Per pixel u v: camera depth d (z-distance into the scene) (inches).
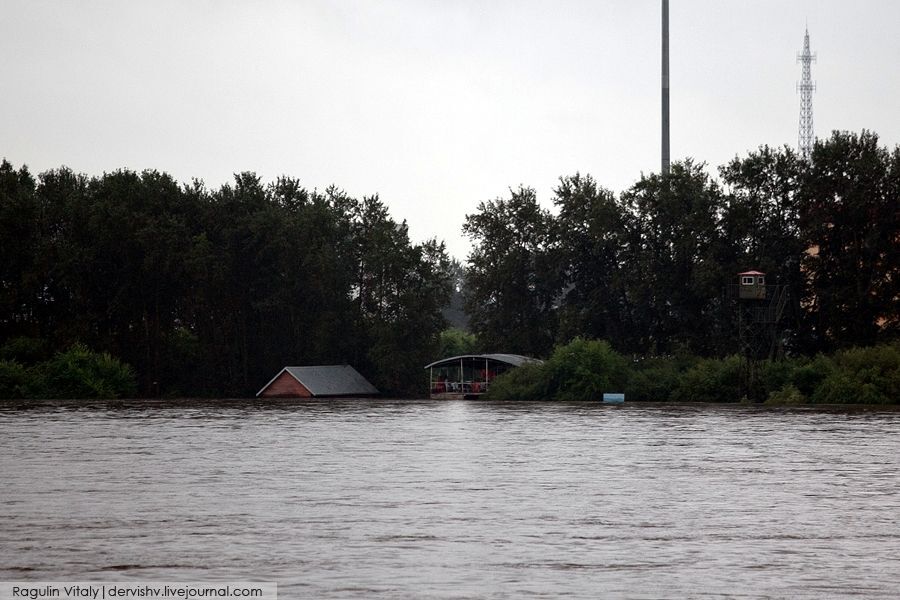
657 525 2342.5
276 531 2267.5
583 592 1777.8
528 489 2891.2
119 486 2930.6
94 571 1918.1
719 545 2134.6
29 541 2156.7
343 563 1975.9
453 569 1931.6
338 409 7509.8
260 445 4229.8
